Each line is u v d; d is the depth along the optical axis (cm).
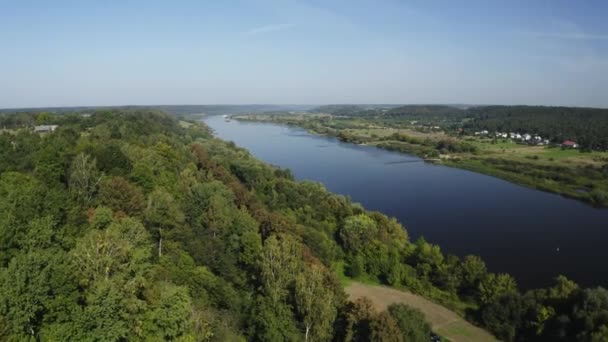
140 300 3316
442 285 7781
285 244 6238
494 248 10331
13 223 3703
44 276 2952
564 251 10169
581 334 5528
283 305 5097
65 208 4747
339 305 5625
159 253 5588
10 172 5953
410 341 5100
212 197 7825
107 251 3653
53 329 2820
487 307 6594
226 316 4928
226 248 6869
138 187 7000
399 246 9144
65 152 7206
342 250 9069
